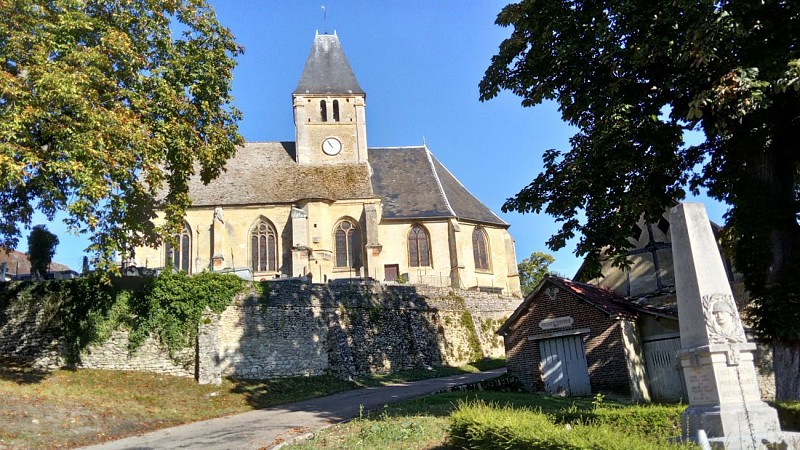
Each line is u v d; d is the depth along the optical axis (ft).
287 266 142.20
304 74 169.89
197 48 77.66
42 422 52.65
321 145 163.63
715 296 30.25
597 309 65.82
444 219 149.28
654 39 45.96
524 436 26.13
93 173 59.11
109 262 65.16
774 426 28.40
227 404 72.38
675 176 56.65
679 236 31.94
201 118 77.92
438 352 111.34
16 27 62.18
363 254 145.38
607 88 50.29
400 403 56.39
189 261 141.90
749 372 29.27
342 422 49.57
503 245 157.99
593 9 50.24
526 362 71.00
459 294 121.80
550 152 56.34
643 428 32.68
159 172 68.85
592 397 64.23
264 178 154.10
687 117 42.88
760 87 40.73
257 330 88.58
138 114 69.26
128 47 67.31
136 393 70.44
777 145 48.19
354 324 100.73
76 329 78.74
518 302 134.62
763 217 46.85
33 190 71.77
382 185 159.12
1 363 74.59
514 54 57.11
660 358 65.31
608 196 52.31
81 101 59.57
